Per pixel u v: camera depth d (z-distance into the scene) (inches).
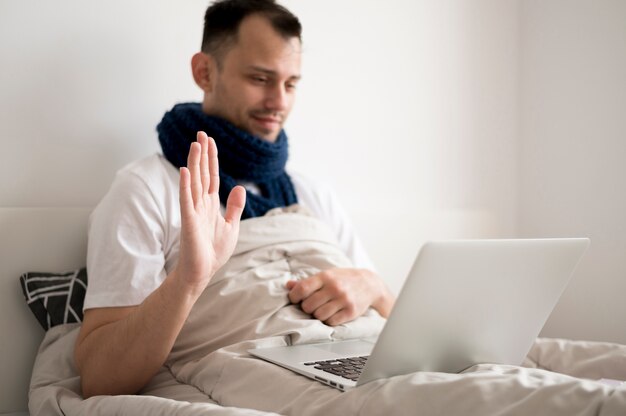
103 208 58.4
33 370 60.9
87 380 53.1
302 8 86.4
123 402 45.3
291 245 59.2
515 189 108.0
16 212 64.6
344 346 53.3
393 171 95.0
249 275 56.7
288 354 49.7
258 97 65.7
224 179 64.7
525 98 107.7
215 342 54.0
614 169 96.6
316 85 87.7
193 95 78.4
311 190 72.9
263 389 46.0
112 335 51.4
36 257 65.2
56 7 69.9
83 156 71.4
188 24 77.8
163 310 48.4
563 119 102.8
